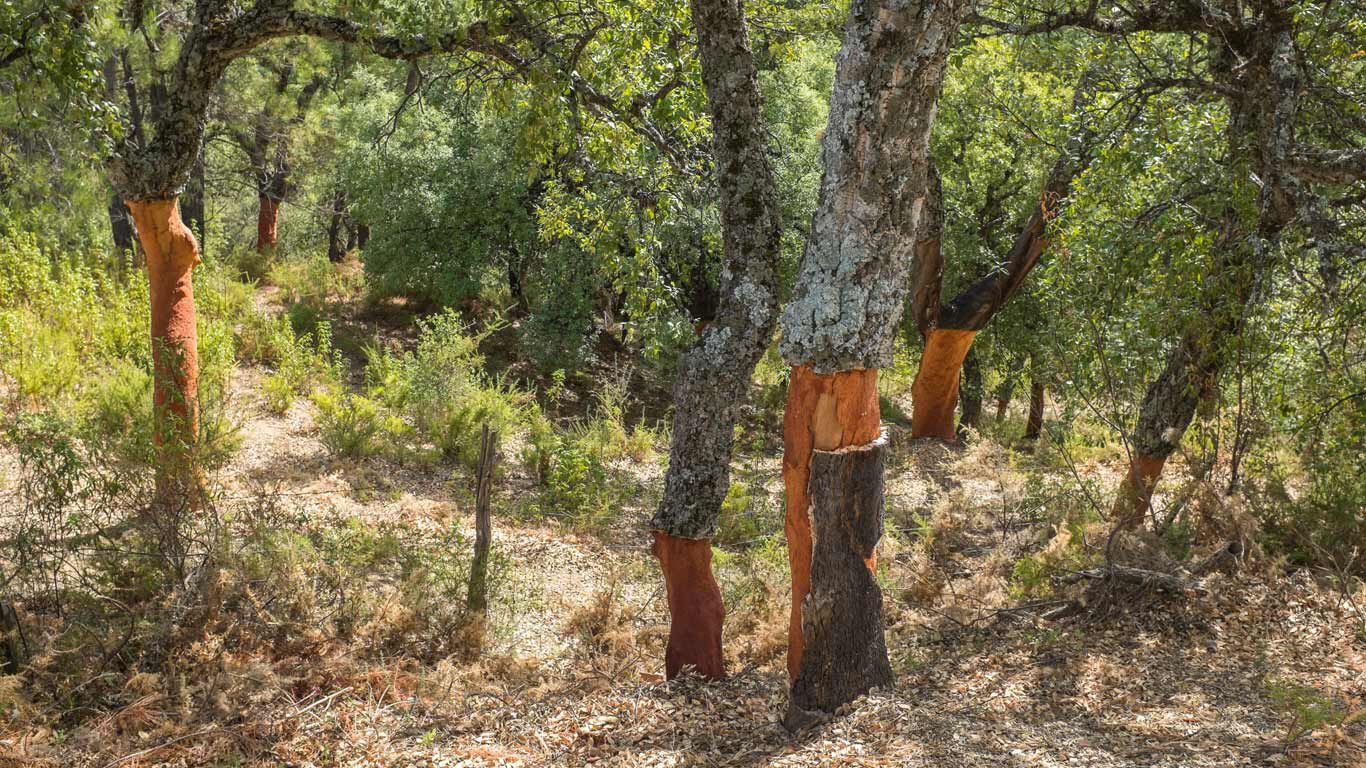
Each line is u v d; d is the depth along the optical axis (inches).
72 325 476.4
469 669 231.5
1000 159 639.1
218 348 475.5
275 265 810.2
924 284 562.9
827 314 169.9
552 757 178.2
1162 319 267.3
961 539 372.8
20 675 197.9
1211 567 239.6
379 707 205.0
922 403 609.3
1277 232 275.0
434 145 682.8
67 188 357.7
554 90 299.0
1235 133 281.6
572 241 657.6
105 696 203.6
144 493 247.4
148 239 310.3
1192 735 159.8
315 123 730.2
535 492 441.4
